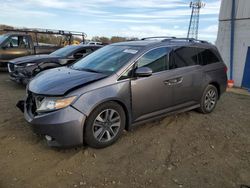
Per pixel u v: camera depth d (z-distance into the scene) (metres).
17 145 4.12
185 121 5.46
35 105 4.00
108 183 3.29
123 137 4.56
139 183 3.32
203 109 5.90
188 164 3.83
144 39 5.79
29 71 7.98
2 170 3.46
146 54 4.65
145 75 4.32
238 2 11.65
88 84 3.94
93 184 3.26
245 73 11.51
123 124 4.34
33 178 3.33
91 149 4.07
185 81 5.22
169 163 3.83
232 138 4.82
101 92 3.96
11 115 5.40
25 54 11.75
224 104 7.35
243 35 11.55
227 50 12.40
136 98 4.41
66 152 3.96
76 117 3.72
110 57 4.80
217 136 4.86
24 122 5.02
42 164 3.64
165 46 5.04
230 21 12.09
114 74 4.21
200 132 4.98
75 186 3.21
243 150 4.38
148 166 3.72
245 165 3.88
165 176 3.50
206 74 5.75
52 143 3.79
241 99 8.38
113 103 4.13
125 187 3.23
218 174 3.61
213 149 4.34
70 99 3.72
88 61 5.08
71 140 3.74
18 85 8.71
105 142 4.11
